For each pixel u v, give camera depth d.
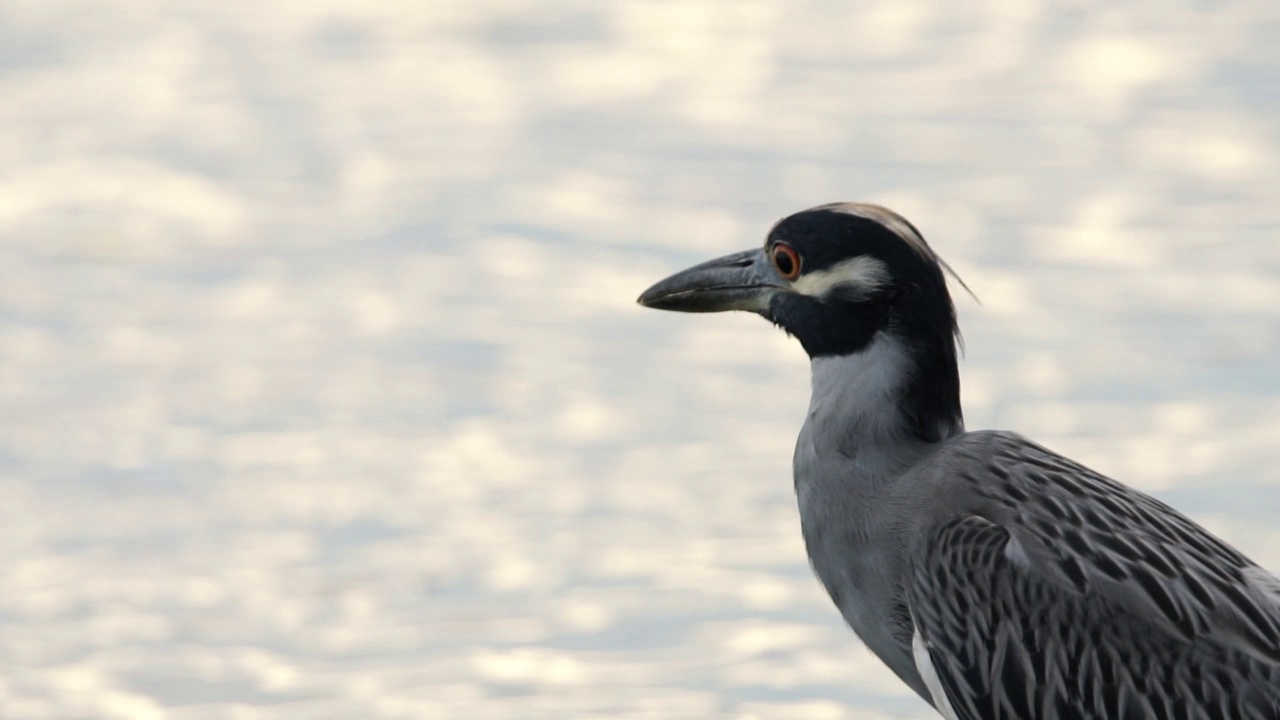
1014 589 9.51
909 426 10.16
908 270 10.18
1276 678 9.16
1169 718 9.23
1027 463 9.92
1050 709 9.45
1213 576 9.45
